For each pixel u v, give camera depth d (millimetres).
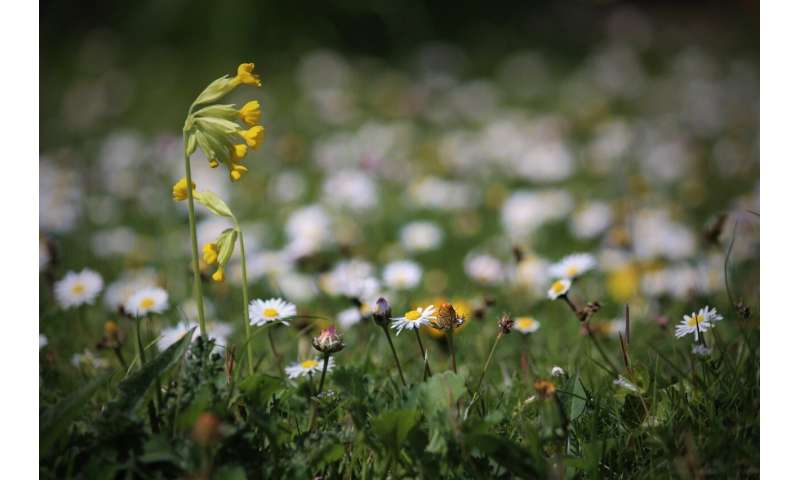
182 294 1926
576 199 2490
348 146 3092
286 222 2342
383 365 1729
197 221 2363
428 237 2043
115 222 2438
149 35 4766
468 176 2803
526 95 4117
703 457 1589
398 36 4938
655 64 4781
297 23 4777
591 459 1580
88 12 5012
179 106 3834
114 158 2961
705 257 1940
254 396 1589
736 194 2500
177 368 1590
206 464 1541
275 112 3686
